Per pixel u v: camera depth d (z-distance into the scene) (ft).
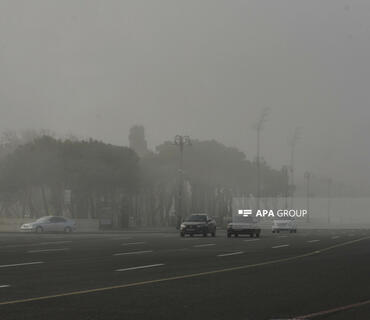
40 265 87.20
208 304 53.31
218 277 75.20
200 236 211.00
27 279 69.92
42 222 243.40
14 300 53.62
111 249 123.75
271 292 62.08
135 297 56.70
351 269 87.66
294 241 172.96
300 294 60.80
